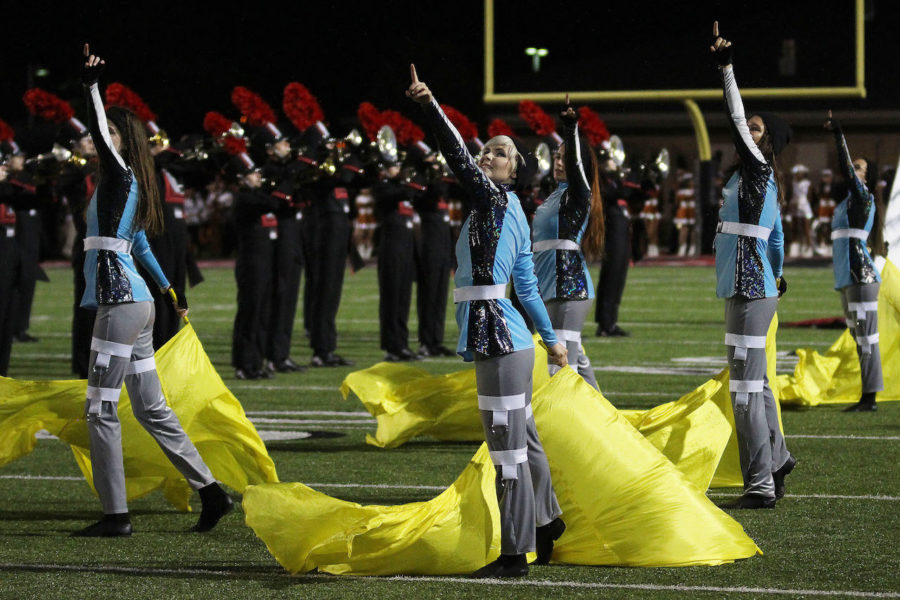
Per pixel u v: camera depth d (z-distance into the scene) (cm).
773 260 1561
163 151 2411
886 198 6125
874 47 7381
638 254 3481
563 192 1634
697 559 1252
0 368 2555
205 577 1237
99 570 1266
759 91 6103
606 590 1173
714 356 2948
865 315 2186
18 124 8250
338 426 2125
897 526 1413
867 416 2172
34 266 2714
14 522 1483
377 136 2897
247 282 2661
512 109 7500
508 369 1196
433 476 1714
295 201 2750
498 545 1250
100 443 1408
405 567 1230
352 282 5728
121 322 1391
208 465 1548
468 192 1198
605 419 1288
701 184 6862
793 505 1524
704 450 1509
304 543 1234
